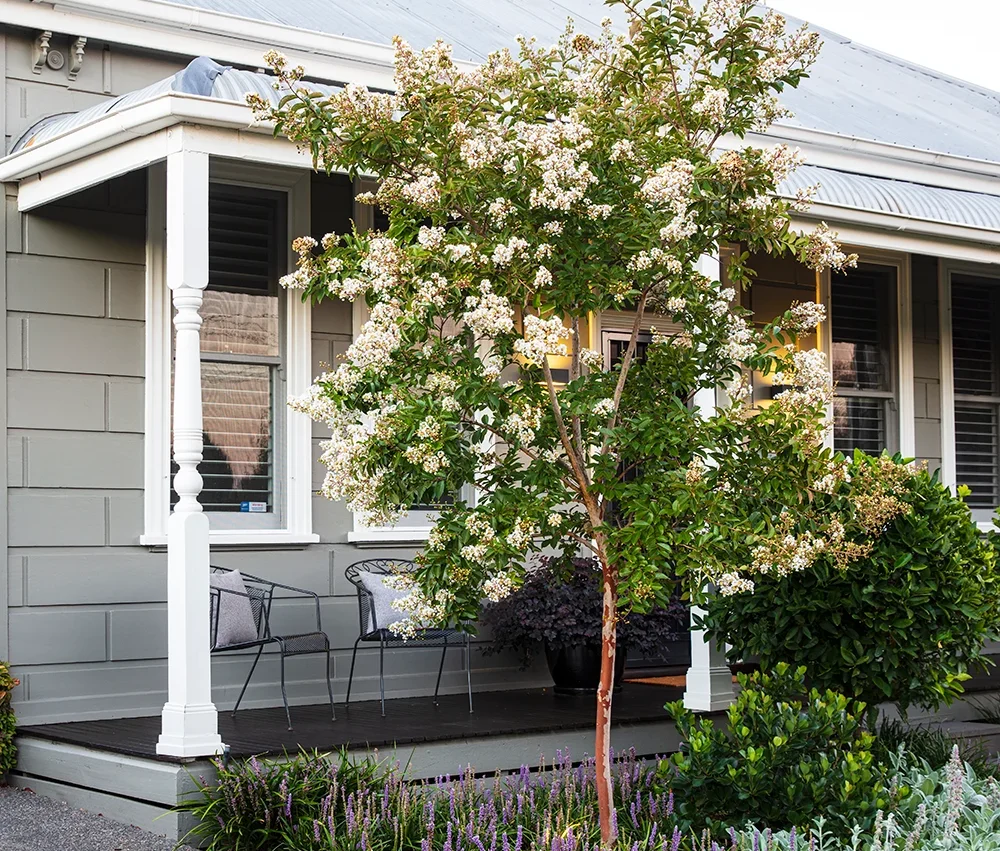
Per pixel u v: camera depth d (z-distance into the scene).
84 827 6.60
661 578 5.23
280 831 5.89
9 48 8.18
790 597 7.09
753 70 5.79
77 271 8.23
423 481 5.27
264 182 8.78
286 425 8.86
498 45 10.58
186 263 6.64
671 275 5.65
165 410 8.43
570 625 8.60
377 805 6.11
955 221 9.72
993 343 12.57
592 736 7.62
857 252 11.45
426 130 5.38
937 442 12.04
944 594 6.93
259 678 8.55
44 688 7.96
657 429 5.52
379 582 8.15
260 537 8.59
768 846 5.61
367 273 5.53
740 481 5.68
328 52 9.09
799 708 6.34
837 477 5.70
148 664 8.31
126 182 8.43
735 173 5.42
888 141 11.72
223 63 8.78
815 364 5.59
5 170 7.94
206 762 6.36
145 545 8.32
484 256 5.20
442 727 7.35
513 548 5.23
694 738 6.03
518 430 5.23
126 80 8.57
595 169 5.45
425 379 5.40
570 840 5.48
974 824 5.94
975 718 9.95
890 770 6.73
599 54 6.07
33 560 7.98
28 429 8.02
